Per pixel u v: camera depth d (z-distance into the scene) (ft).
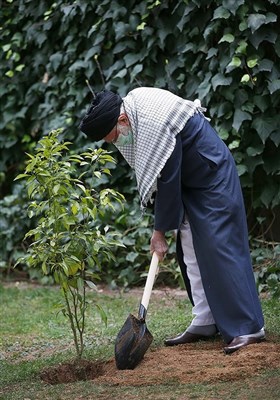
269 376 22.39
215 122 37.37
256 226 38.91
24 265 45.52
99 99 25.88
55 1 43.65
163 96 26.17
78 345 28.40
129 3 40.06
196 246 26.37
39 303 38.47
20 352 29.40
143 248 40.37
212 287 26.05
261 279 35.99
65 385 23.63
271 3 34.47
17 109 47.01
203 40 37.17
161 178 25.62
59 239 24.91
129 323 24.94
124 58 40.24
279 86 35.04
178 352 26.27
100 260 40.70
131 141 26.17
